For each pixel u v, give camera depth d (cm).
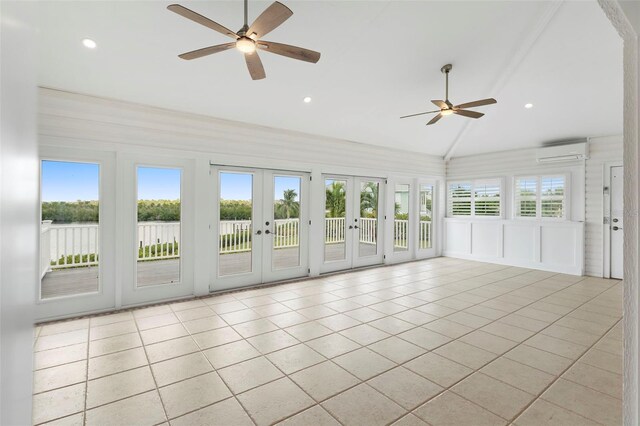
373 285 514
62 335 320
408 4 325
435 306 409
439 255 795
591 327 340
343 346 298
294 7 311
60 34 303
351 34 354
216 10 301
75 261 413
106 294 390
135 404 215
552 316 373
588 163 584
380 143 652
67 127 363
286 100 457
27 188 52
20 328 49
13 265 47
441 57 404
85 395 224
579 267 581
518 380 243
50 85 351
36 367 259
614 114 505
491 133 627
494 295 458
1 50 42
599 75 429
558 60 411
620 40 369
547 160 621
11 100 45
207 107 439
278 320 361
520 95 491
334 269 607
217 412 208
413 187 740
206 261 459
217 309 398
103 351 287
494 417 202
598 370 256
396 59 401
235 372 254
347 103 490
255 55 265
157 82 379
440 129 631
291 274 552
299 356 279
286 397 223
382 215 682
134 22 302
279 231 538
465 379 244
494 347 296
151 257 432
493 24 360
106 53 330
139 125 406
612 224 557
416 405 214
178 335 321
